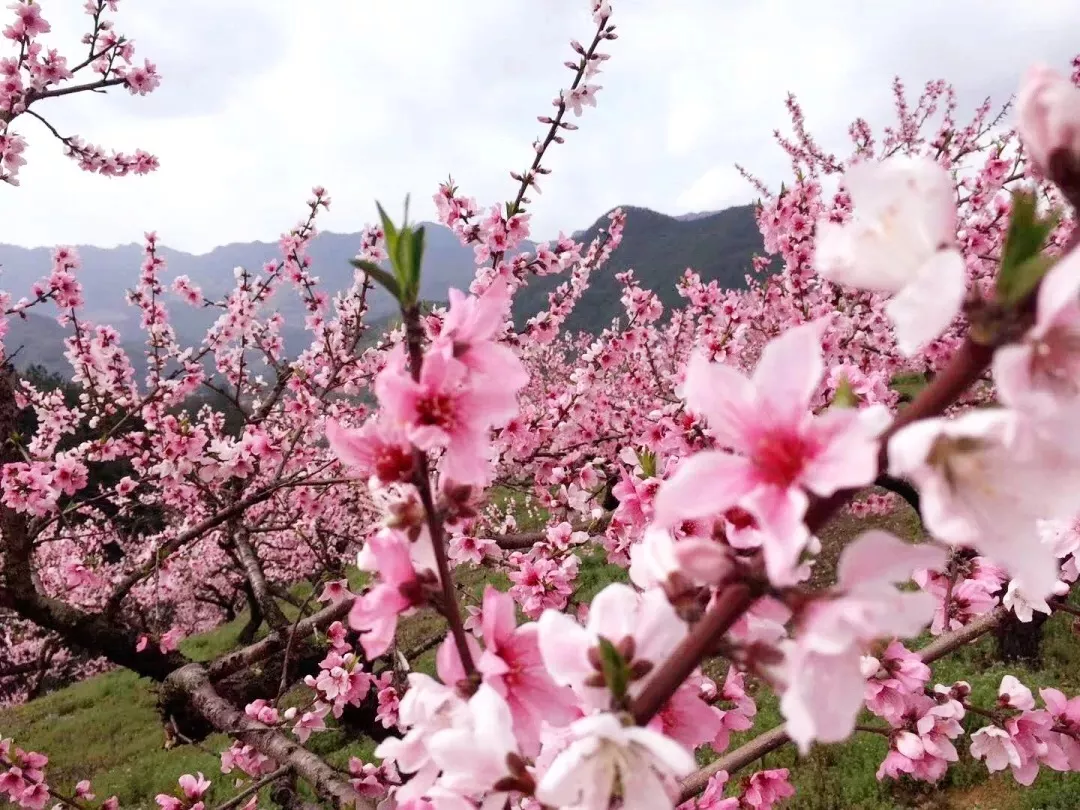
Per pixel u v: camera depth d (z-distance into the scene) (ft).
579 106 13.96
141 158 21.30
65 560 40.42
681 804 7.50
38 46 17.66
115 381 23.72
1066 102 2.27
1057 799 17.26
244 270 23.45
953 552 8.57
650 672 2.89
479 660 3.48
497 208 14.76
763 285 23.77
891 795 18.83
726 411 2.59
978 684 22.11
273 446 17.84
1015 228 2.16
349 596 13.69
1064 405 2.09
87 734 38.93
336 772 10.44
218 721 12.42
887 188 2.43
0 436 16.93
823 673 2.43
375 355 22.06
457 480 3.47
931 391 2.33
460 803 3.08
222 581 51.24
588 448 19.54
